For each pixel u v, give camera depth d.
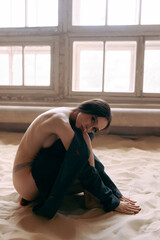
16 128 3.90
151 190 1.66
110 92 3.74
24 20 3.87
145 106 3.56
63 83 3.86
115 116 3.31
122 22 3.68
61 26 3.76
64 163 1.13
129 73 3.78
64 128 1.14
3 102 3.82
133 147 3.12
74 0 3.72
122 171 2.06
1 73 4.00
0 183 1.78
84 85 3.91
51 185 1.23
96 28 3.70
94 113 1.19
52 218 1.21
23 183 1.29
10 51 3.94
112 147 3.11
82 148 1.14
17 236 1.04
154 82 3.69
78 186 1.37
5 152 2.78
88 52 3.82
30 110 3.42
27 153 1.30
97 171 1.28
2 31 3.90
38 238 1.03
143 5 3.57
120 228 1.12
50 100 3.88
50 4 3.79
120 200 1.39
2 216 1.25
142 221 1.19
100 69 3.80
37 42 3.83
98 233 1.11
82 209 1.35
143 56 3.62
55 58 3.81
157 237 1.07
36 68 3.92
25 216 1.23
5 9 3.88
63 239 1.05
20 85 3.94
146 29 3.58
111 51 3.78
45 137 1.23
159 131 3.70
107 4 3.64
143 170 2.14
